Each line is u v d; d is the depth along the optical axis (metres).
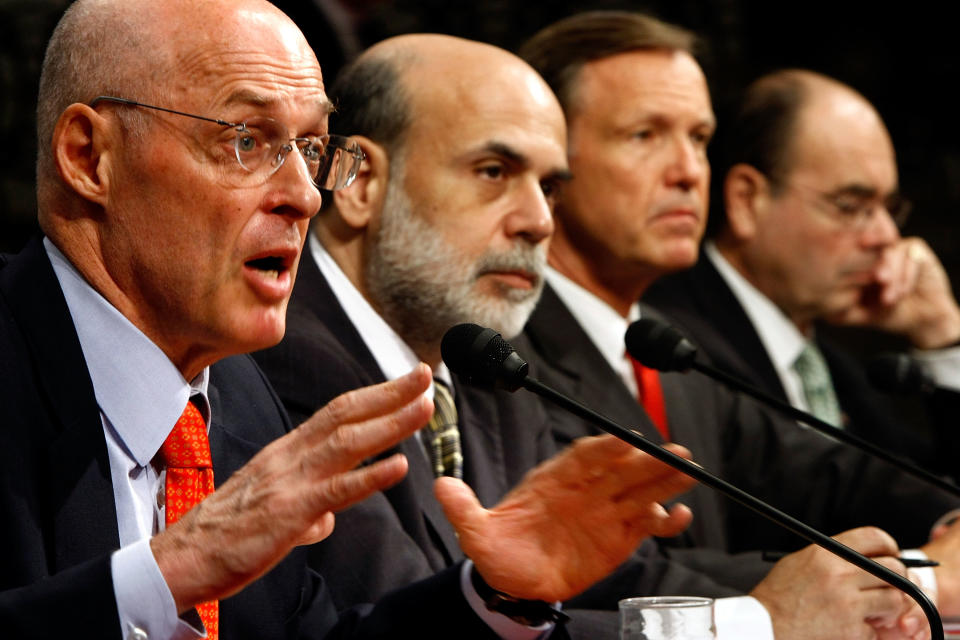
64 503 3.08
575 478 3.33
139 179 3.21
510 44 11.91
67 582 2.67
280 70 3.30
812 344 8.53
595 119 6.36
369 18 11.70
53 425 3.15
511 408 5.20
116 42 3.23
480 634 3.47
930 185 13.83
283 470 2.64
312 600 3.85
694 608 2.98
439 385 4.99
